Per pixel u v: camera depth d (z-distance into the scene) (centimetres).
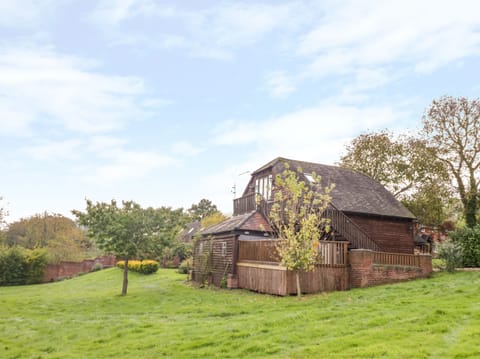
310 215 1579
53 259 4166
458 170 3381
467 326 861
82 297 2122
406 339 792
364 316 1056
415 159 3647
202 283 2416
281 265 1650
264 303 1517
